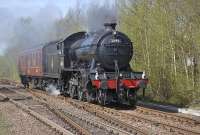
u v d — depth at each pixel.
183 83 25.58
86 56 22.23
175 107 20.75
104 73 20.12
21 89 35.19
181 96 24.31
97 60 21.08
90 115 17.47
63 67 25.09
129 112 18.94
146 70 28.23
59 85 26.17
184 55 26.52
